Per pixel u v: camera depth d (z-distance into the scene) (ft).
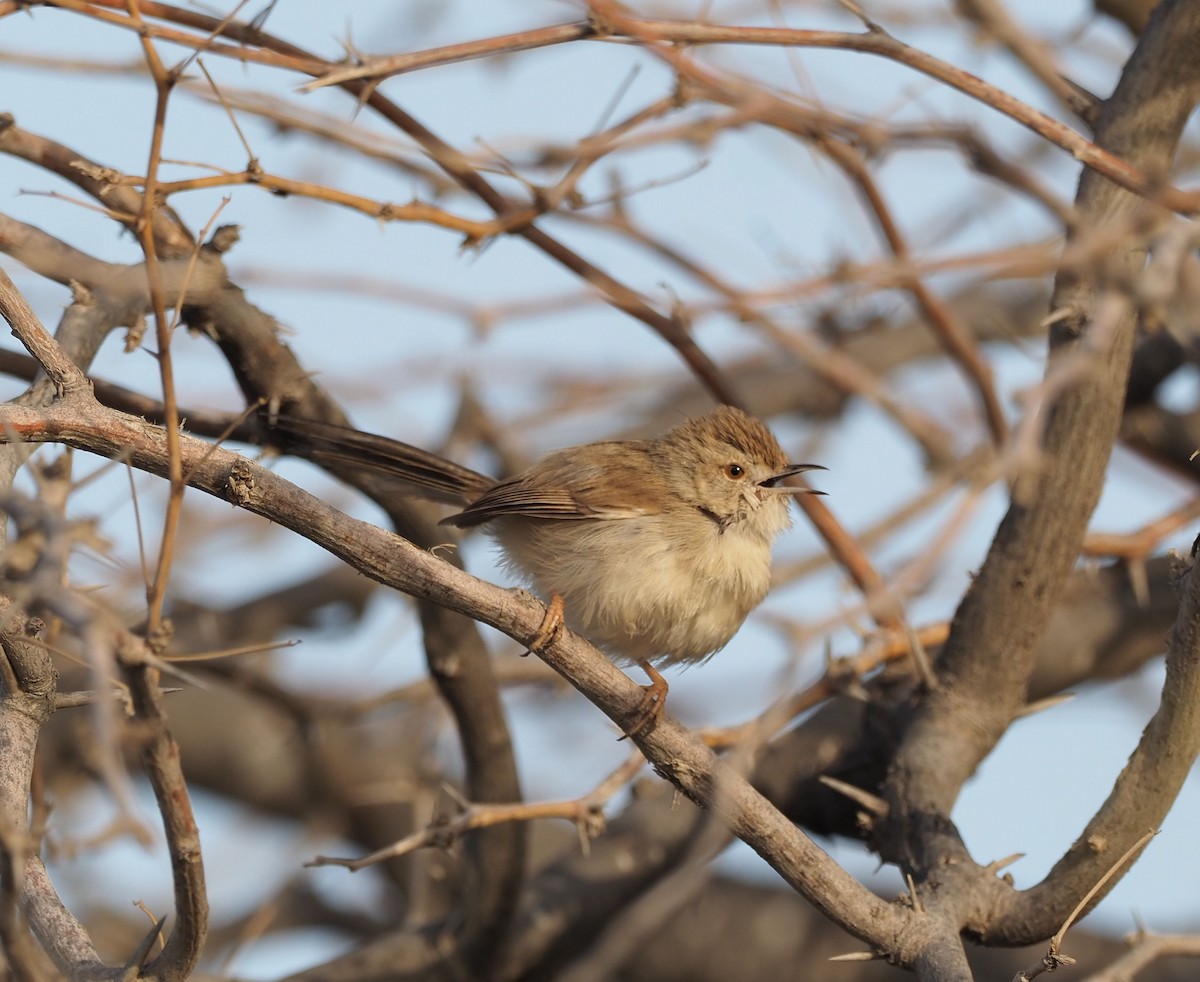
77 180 36.76
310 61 34.58
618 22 33.32
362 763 65.62
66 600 18.47
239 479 27.40
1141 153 36.22
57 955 26.89
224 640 60.29
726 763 31.91
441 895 61.77
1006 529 39.34
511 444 58.75
